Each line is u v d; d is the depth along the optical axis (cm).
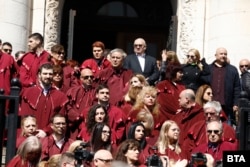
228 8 2273
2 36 2233
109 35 2788
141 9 2756
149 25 2738
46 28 2336
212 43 2300
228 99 1959
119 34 2769
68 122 1712
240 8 2262
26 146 1397
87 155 1384
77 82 1883
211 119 1641
